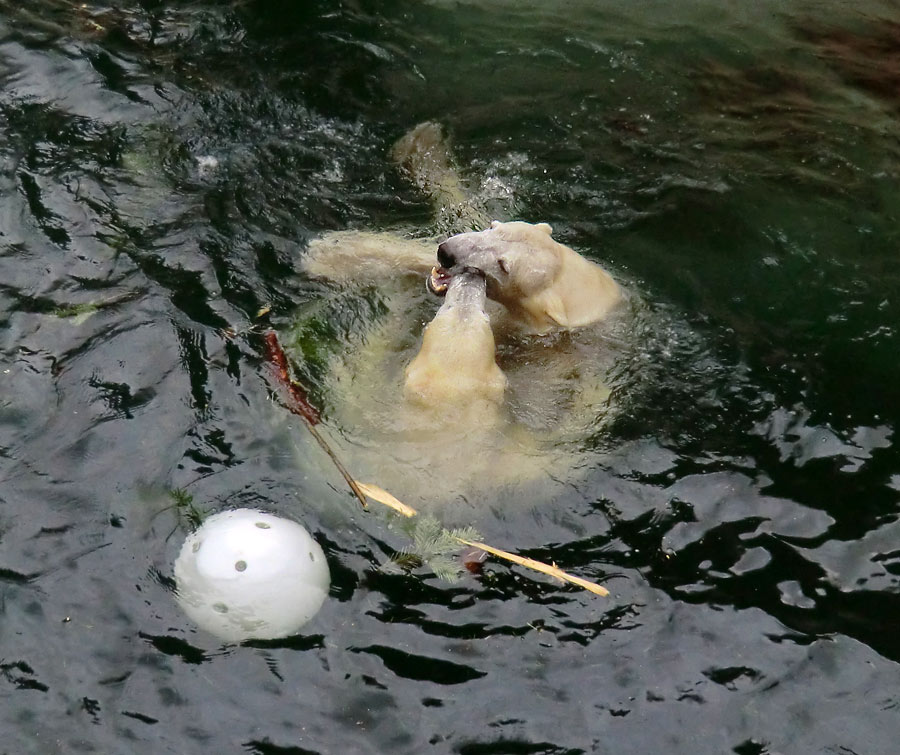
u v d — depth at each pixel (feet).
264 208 23.85
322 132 26.81
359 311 21.24
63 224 22.65
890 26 34.63
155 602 15.30
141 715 14.01
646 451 18.78
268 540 15.43
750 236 24.89
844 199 26.45
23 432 17.85
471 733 14.08
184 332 20.13
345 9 32.09
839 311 22.70
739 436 19.26
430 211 24.57
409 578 16.08
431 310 21.75
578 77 30.53
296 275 21.90
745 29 33.88
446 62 30.53
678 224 25.14
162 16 30.66
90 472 17.24
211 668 14.58
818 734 14.34
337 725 14.06
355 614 15.46
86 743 13.64
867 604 16.16
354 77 29.14
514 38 32.19
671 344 21.54
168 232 22.72
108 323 20.22
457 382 18.99
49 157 24.58
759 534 17.25
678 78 31.01
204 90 27.73
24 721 13.82
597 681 14.87
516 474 17.97
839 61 32.63
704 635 15.60
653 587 16.29
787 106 30.22
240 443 17.98
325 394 19.12
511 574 16.30
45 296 20.76
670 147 27.89
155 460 17.52
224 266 21.93
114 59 28.50
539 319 21.67
